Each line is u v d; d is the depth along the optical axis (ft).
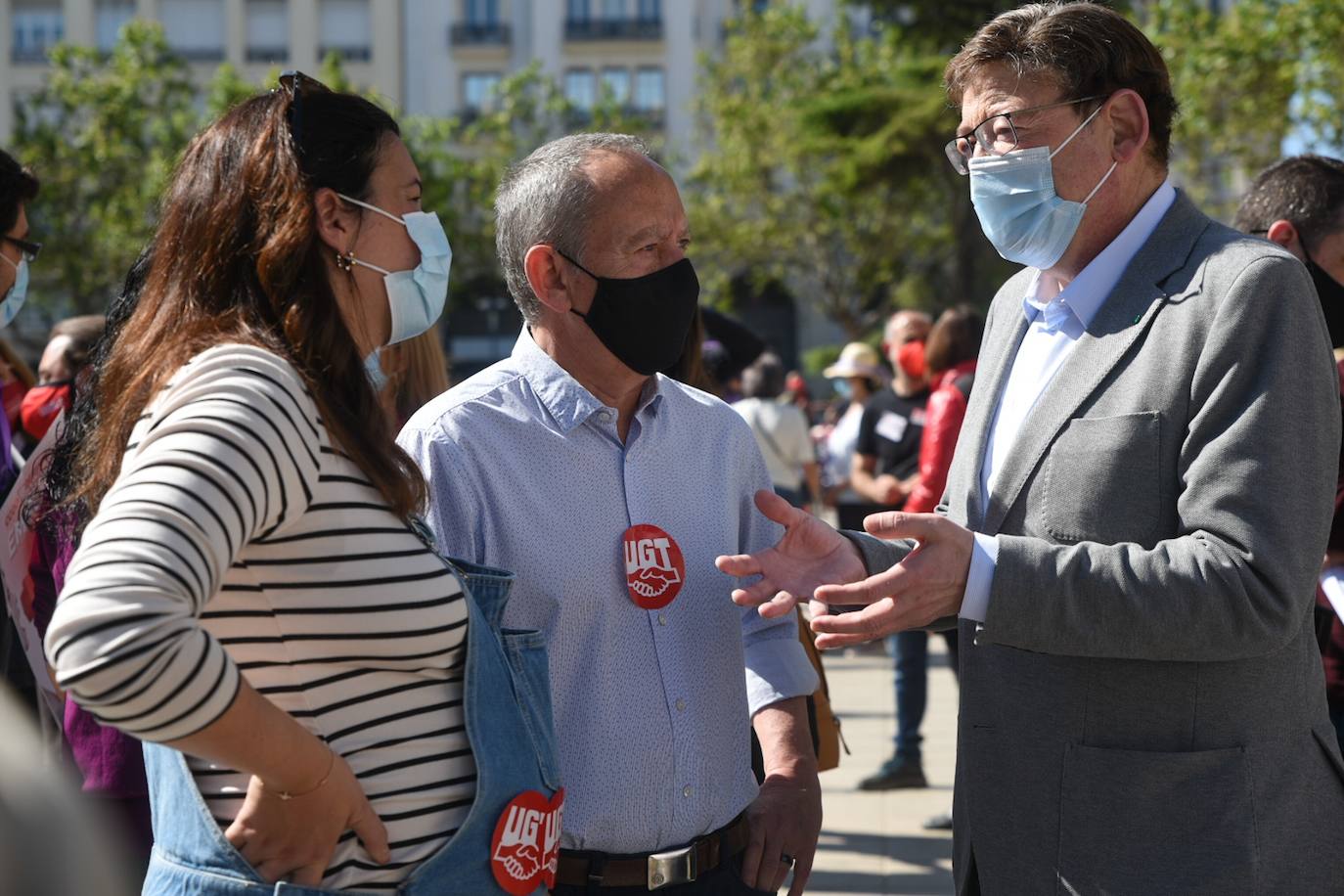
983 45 7.34
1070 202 7.11
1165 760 6.63
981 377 7.89
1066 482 6.79
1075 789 6.80
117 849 3.68
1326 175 9.91
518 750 5.78
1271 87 64.54
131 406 5.32
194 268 5.58
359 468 5.44
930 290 99.40
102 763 7.98
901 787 18.65
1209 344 6.51
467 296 108.47
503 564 7.06
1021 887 7.04
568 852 7.02
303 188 5.66
